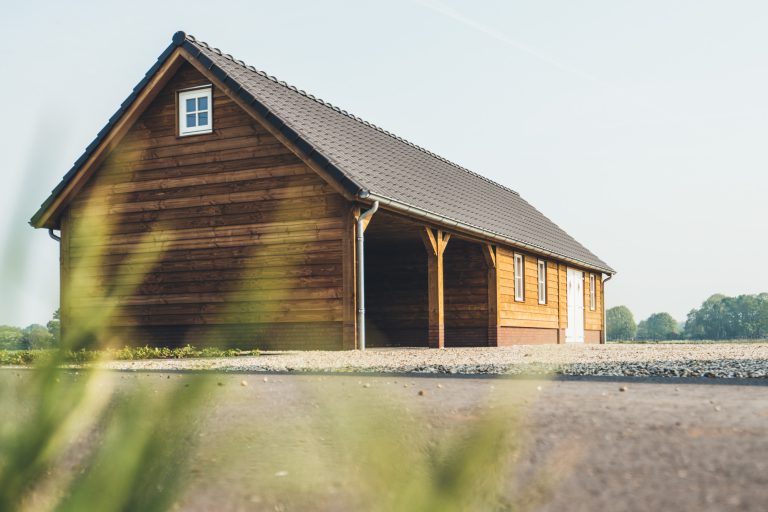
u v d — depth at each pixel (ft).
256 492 9.28
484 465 2.98
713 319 351.87
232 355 42.01
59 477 3.09
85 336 2.92
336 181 47.39
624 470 11.02
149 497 3.09
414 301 68.59
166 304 53.42
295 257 49.32
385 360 37.06
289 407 17.08
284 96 57.31
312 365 33.01
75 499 3.02
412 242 67.72
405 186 55.01
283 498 9.02
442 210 55.11
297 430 12.44
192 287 52.70
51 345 2.89
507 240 63.77
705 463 11.41
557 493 9.84
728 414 15.90
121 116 54.13
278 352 45.06
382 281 69.87
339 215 48.34
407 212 50.67
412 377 26.63
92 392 3.05
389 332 69.36
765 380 24.50
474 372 28.78
